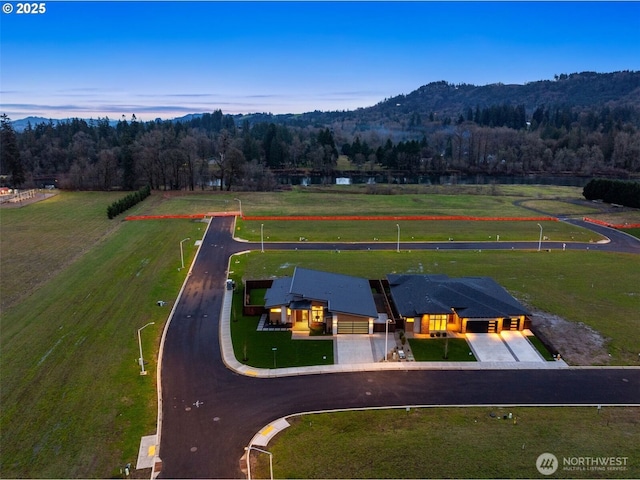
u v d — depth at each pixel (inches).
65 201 5108.3
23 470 1122.0
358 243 3334.2
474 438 1245.1
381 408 1386.6
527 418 1338.6
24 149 7524.6
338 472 1122.0
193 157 6033.5
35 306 2116.1
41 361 1628.9
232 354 1712.6
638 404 1413.6
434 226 3895.2
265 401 1425.9
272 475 1112.8
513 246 3260.3
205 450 1208.2
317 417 1347.2
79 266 2721.5
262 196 5546.3
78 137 7824.8
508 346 1776.6
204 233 3592.5
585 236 3545.8
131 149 5890.8
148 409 1376.7
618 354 1711.4
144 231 3651.6
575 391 1480.1
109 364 1619.1
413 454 1181.7
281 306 1945.1
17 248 3129.9
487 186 6318.9
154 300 2201.0
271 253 3043.8
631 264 2822.3
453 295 1975.9
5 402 1389.0
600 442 1229.1
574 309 2116.1
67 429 1274.6
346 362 1657.2
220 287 2397.9
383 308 2137.1
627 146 7805.1
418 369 1611.7
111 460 1164.5
